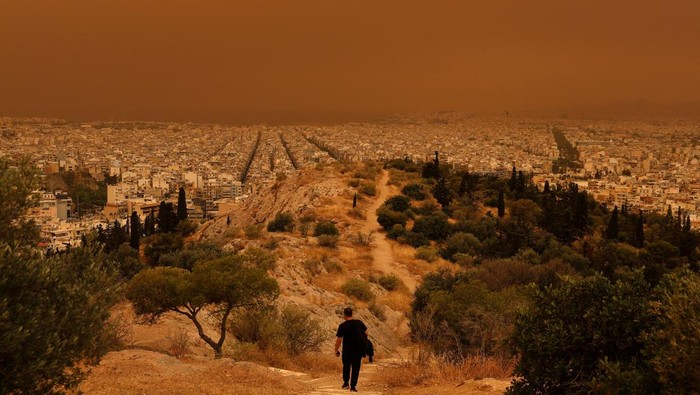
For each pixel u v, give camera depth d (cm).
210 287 1667
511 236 5694
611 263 5438
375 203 7325
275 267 3534
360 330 1301
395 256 5144
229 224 8412
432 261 5131
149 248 6106
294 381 1345
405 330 3191
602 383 813
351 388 1274
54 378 733
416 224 6066
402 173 9412
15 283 673
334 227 5662
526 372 930
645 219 9800
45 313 684
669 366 721
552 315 928
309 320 2177
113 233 6669
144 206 15225
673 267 5881
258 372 1329
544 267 3541
